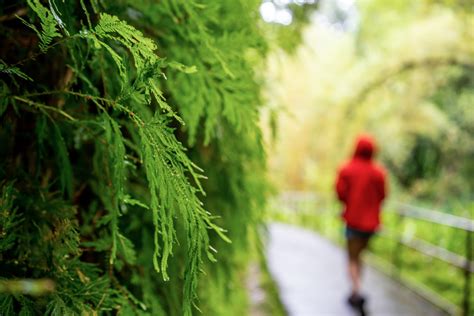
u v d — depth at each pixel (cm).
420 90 1145
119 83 131
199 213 98
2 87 105
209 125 144
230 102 142
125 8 129
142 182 151
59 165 127
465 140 1311
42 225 118
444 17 1048
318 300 589
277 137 181
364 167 571
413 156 1456
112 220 118
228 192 191
